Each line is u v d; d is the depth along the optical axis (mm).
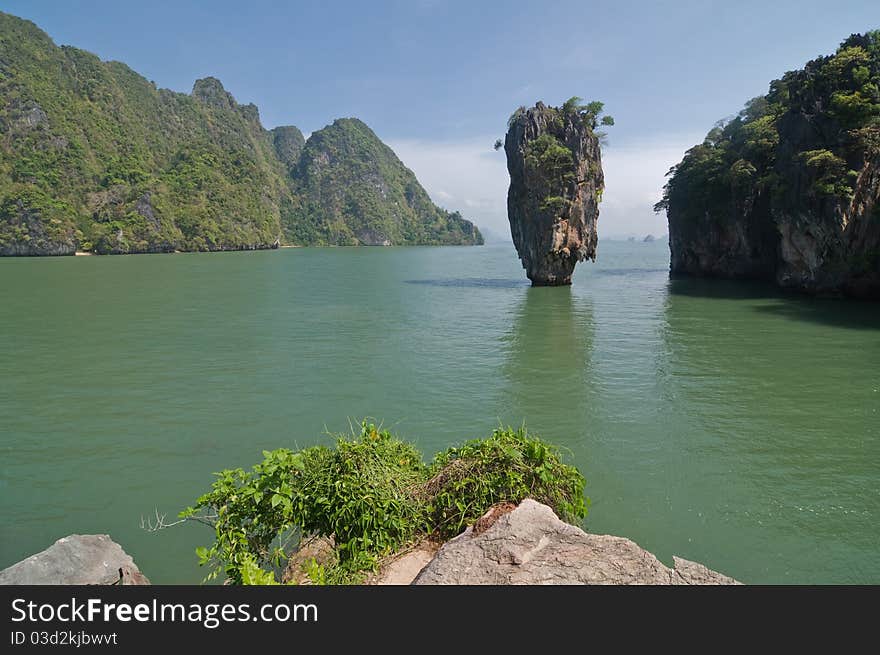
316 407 15672
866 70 36938
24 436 13398
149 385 17953
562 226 50344
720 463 11500
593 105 51188
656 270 76375
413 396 16625
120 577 6355
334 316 33656
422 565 5496
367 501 5762
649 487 10438
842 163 36594
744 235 52812
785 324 29172
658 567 4312
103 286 51906
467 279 63344
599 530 8914
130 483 10852
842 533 8750
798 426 13680
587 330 28438
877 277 35906
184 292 47312
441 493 6188
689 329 28266
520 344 24766
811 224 39094
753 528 8938
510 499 5996
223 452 12461
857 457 11750
